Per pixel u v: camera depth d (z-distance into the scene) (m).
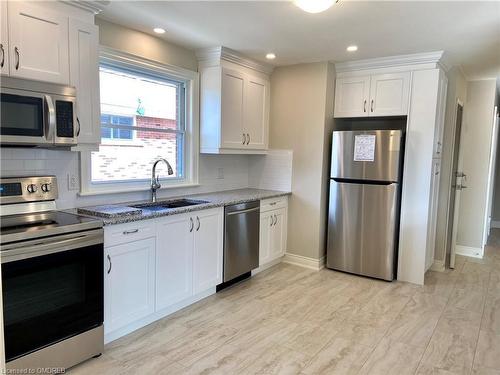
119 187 3.14
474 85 4.78
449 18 2.66
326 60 3.99
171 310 3.04
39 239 1.98
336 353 2.49
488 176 4.77
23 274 1.93
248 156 4.69
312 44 3.39
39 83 2.12
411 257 3.85
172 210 2.88
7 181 2.30
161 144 3.56
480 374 2.29
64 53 2.31
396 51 3.59
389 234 3.84
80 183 2.80
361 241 4.00
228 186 4.39
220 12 2.65
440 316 3.08
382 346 2.59
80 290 2.23
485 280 3.98
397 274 3.94
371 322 2.96
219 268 3.44
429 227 3.91
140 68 3.20
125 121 3.21
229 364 2.34
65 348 2.17
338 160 4.07
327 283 3.81
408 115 3.78
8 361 1.91
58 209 2.66
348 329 2.83
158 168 3.54
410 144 3.79
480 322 2.98
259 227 3.92
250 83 4.07
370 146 3.87
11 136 2.02
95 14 2.50
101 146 3.03
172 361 2.36
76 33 2.38
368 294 3.54
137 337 2.64
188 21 2.85
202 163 3.96
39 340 2.04
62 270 2.12
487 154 4.77
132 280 2.61
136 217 2.56
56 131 2.20
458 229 5.01
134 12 2.68
